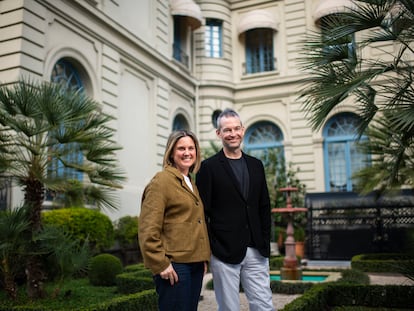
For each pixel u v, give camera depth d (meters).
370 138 8.70
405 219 12.00
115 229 10.45
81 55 10.45
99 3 11.12
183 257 2.87
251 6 17.75
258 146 17.12
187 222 2.96
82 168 5.80
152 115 13.62
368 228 12.45
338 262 11.98
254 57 17.73
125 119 12.14
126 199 11.61
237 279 3.36
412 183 8.32
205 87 16.73
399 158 5.61
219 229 3.36
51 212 8.11
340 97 4.57
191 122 16.28
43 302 5.54
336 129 16.06
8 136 5.62
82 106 5.82
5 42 8.63
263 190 3.64
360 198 12.86
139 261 11.41
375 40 4.94
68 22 10.04
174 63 15.02
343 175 15.69
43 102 5.33
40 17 9.08
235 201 3.42
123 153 11.86
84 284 7.63
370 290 5.71
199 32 17.16
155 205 2.87
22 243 5.39
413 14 4.71
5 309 4.70
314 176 15.75
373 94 5.09
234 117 3.58
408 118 4.03
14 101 5.38
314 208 13.02
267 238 3.52
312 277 9.04
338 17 5.08
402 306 5.53
